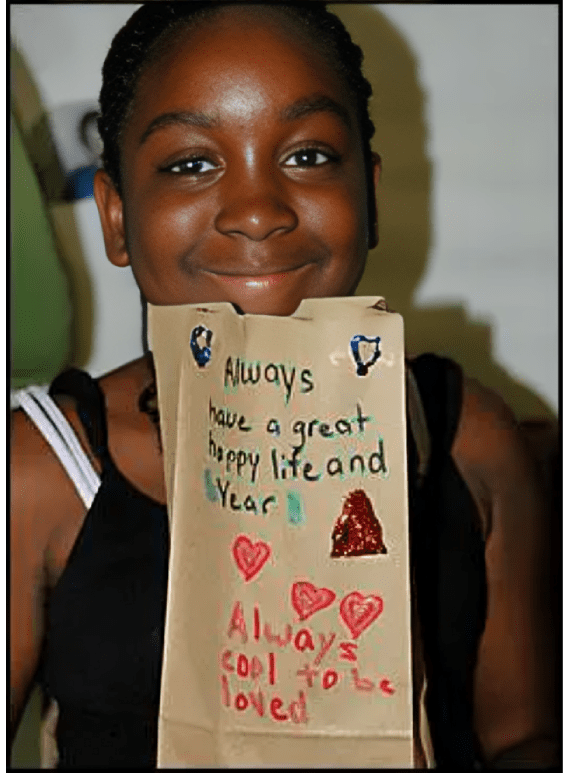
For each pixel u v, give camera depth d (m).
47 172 1.28
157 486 0.93
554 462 1.09
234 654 0.78
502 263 1.38
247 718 0.78
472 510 0.96
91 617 0.91
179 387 0.77
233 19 0.84
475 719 0.98
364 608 0.77
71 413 0.94
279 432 0.77
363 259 0.88
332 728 0.77
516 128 1.36
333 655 0.77
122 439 0.93
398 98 1.35
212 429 0.78
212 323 0.77
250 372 0.78
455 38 1.34
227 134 0.82
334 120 0.84
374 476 0.76
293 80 0.82
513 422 1.02
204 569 0.78
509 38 1.35
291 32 0.84
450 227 1.37
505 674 0.98
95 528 0.91
